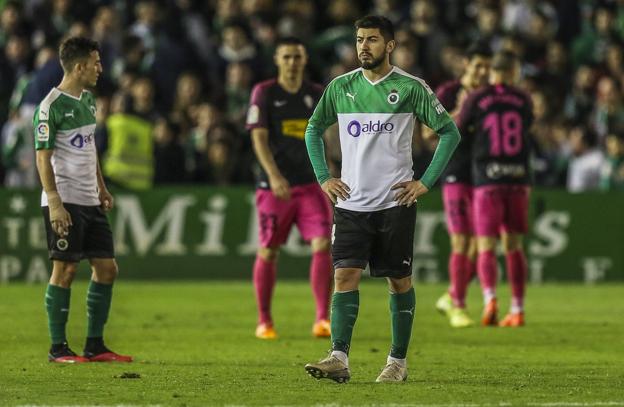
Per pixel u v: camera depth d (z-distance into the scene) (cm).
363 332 3847
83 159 3019
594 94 6694
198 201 5659
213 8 7231
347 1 7100
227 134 5959
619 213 5619
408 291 2697
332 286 3797
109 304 3111
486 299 4075
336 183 2625
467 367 3011
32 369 2925
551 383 2688
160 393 2522
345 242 2628
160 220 5656
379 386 2616
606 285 5572
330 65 6850
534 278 5641
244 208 5662
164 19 6781
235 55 6656
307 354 3297
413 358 3212
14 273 5597
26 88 5822
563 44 7181
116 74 6531
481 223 4050
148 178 5803
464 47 6353
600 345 3538
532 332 3881
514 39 6469
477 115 4031
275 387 2605
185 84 6366
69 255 3014
